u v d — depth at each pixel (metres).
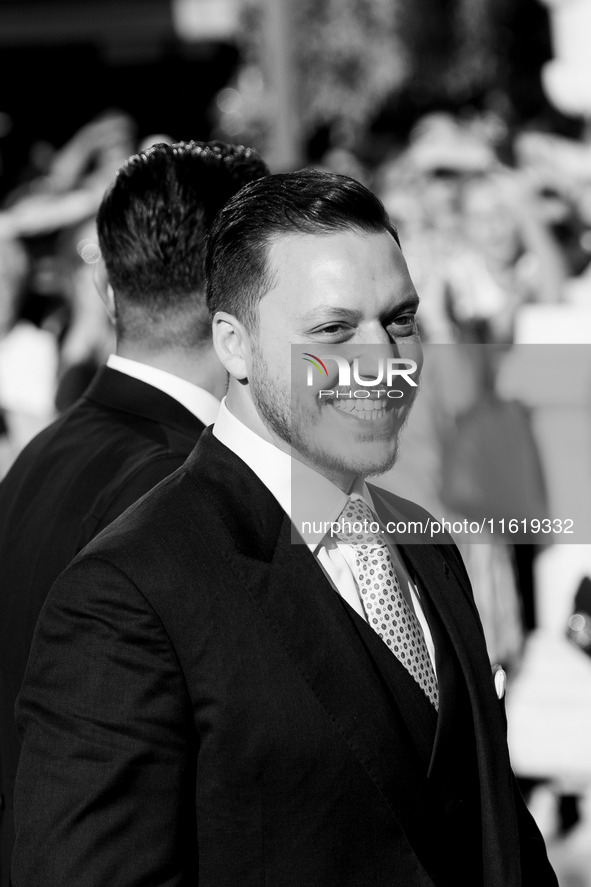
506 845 5.82
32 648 5.59
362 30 30.02
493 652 16.23
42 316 20.91
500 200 19.41
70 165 22.86
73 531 6.84
